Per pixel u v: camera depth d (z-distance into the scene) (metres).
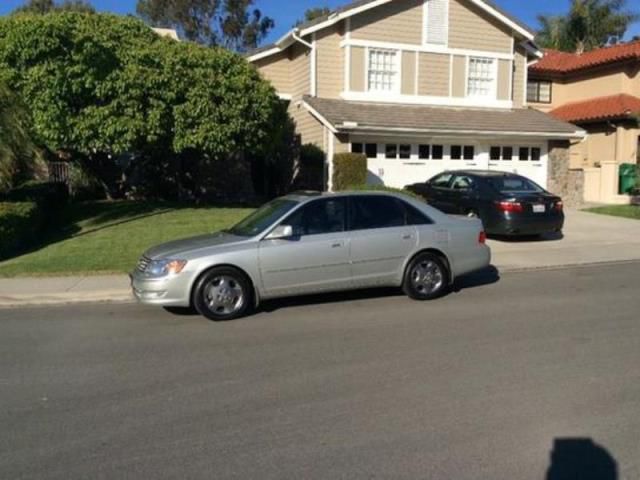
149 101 15.79
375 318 7.76
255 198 22.98
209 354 6.37
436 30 21.75
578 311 8.04
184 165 21.59
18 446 4.27
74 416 4.79
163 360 6.19
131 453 4.14
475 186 14.70
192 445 4.25
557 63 29.70
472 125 20.17
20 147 14.34
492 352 6.26
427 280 8.79
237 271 7.86
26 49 15.03
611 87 27.08
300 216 8.31
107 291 9.48
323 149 19.84
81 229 14.88
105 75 15.44
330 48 21.03
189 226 14.72
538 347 6.42
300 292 8.21
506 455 4.04
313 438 4.32
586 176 24.47
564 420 4.57
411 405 4.89
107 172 20.86
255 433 4.42
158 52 16.02
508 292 9.34
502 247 13.73
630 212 19.33
